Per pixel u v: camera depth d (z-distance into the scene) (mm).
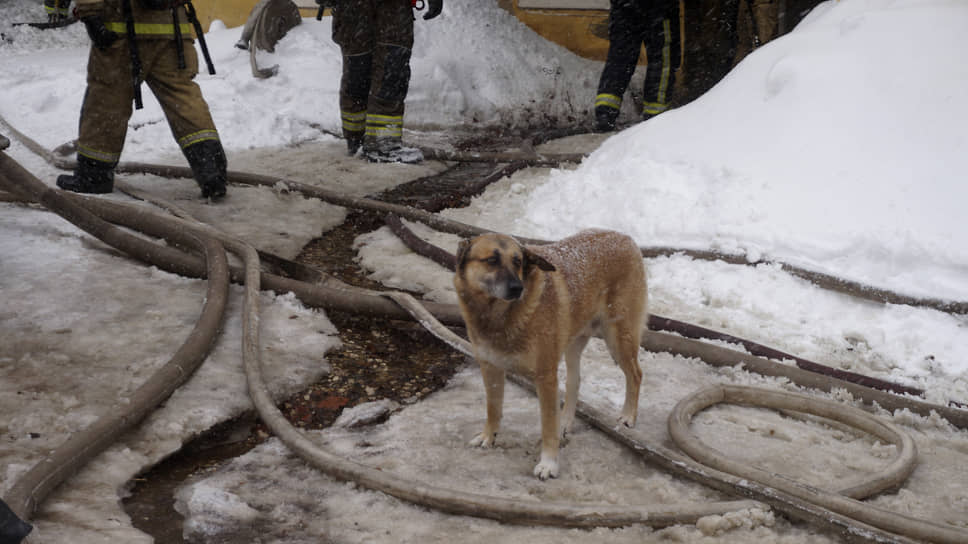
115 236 5422
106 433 3256
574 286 3307
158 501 3061
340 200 7430
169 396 3766
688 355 4645
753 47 11031
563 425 3719
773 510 3039
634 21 10555
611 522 2908
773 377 4375
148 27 6480
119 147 6797
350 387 4230
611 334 3740
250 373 3979
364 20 8883
